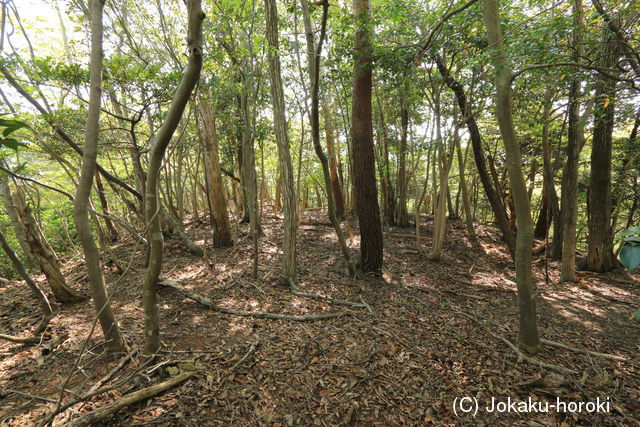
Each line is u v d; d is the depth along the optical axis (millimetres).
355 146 5457
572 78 3674
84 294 4371
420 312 4355
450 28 4336
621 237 1021
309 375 2811
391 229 9852
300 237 8406
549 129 6629
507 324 4086
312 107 4117
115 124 6891
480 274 6641
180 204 7703
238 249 6812
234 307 4074
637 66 3256
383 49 4754
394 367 3018
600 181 6621
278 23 4262
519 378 2996
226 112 6152
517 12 4297
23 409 2240
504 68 2725
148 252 5281
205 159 6617
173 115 1902
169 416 2242
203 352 2979
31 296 4320
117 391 2387
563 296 5613
